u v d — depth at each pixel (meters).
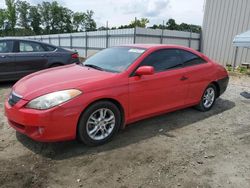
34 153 3.72
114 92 4.00
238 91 8.35
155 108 4.68
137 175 3.28
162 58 4.84
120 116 4.22
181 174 3.34
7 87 7.95
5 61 7.72
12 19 70.31
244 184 3.19
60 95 3.57
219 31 18.45
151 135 4.48
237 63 17.12
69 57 8.95
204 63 5.67
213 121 5.31
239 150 4.07
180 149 4.01
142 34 19.48
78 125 3.75
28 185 3.02
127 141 4.21
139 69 4.26
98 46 23.91
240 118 5.57
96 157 3.67
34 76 4.36
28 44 8.23
